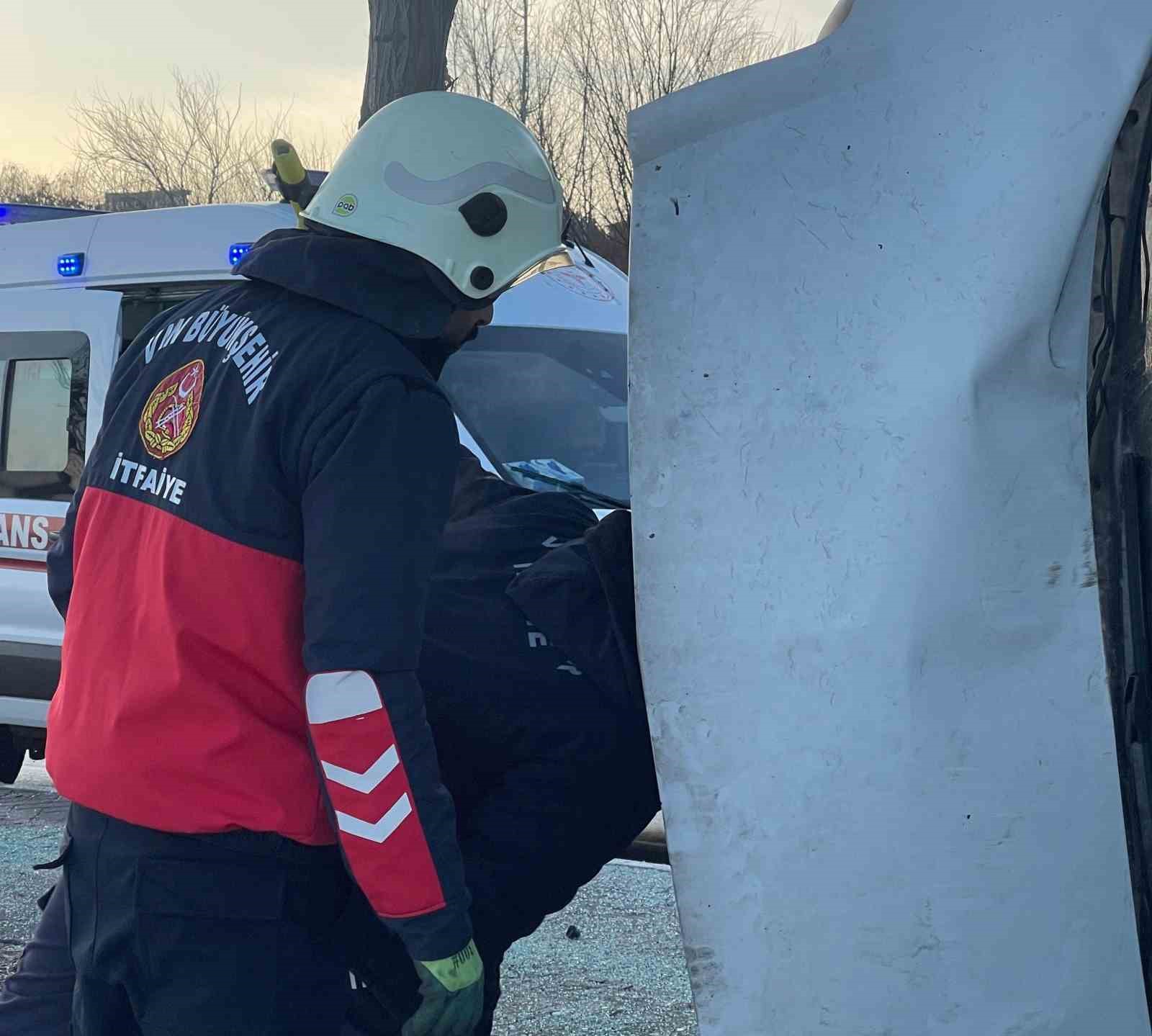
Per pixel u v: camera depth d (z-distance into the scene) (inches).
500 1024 138.0
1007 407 62.7
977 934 62.9
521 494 103.6
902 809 62.9
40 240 228.2
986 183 62.7
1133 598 67.2
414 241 77.4
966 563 62.5
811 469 64.2
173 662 72.7
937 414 62.6
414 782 69.1
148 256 214.8
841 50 65.2
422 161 78.8
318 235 79.2
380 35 311.3
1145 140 66.0
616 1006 141.7
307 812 73.7
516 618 88.3
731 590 65.0
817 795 63.8
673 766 65.7
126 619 76.2
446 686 86.9
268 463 72.2
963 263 62.7
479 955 73.5
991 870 62.7
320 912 75.0
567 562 88.6
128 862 73.4
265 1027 73.3
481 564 92.8
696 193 66.1
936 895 62.9
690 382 65.7
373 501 69.9
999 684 62.7
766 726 64.5
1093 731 62.8
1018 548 62.7
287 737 74.1
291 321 75.9
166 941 72.6
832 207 64.7
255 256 78.4
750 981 64.9
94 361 212.7
